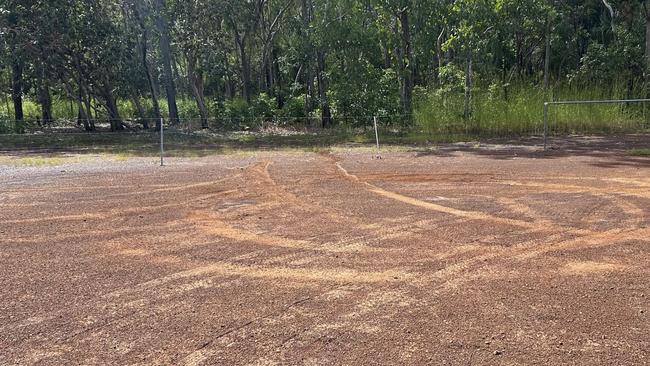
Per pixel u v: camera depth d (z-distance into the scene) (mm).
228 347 3373
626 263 4781
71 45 21953
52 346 3424
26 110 32438
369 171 10781
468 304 3941
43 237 6004
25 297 4230
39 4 20516
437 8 21641
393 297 4105
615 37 24344
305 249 5387
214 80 28703
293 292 4250
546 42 22250
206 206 7551
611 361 3119
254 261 5039
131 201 7969
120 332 3605
